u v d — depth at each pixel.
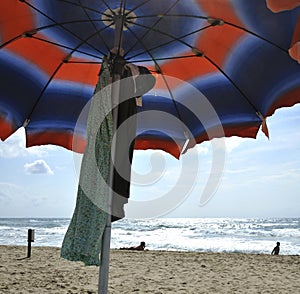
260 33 3.49
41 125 4.65
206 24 3.59
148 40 3.87
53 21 3.57
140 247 21.19
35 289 8.45
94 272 10.66
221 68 4.08
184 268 12.42
